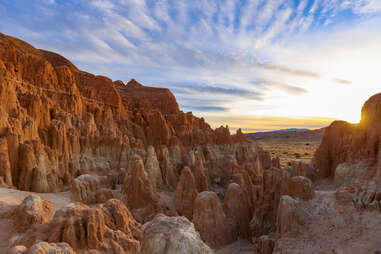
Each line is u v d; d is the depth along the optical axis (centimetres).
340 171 3675
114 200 3100
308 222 2725
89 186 4566
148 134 7581
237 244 3603
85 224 2462
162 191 5441
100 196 4438
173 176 5959
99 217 2534
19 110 5009
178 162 6656
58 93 6788
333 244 2384
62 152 5222
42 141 5088
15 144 4391
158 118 7538
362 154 3572
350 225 2538
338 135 4375
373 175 3031
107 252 2420
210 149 7350
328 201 2945
